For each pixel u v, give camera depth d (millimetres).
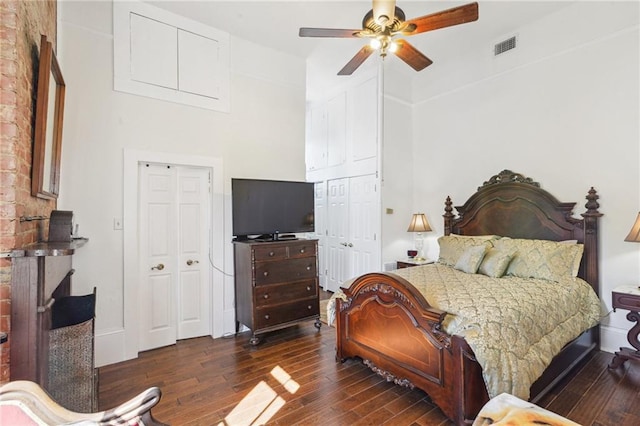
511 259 3162
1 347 1523
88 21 2887
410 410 2172
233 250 3666
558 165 3416
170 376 2652
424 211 4832
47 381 1706
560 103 3400
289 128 4164
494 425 1275
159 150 3227
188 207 3502
